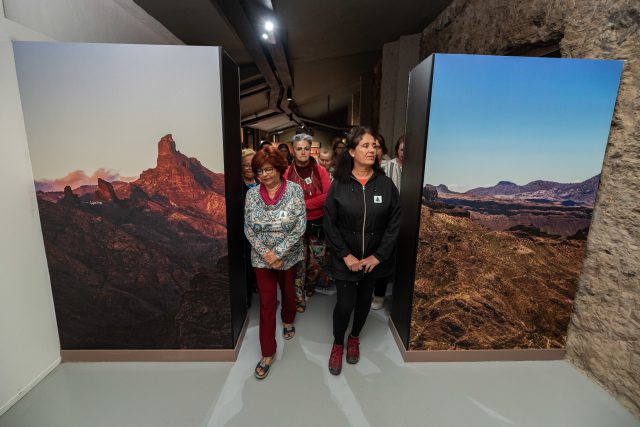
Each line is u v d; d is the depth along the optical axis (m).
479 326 1.75
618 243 1.49
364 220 1.51
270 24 4.01
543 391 1.57
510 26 2.26
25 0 1.47
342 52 5.91
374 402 1.49
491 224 1.63
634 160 1.41
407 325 1.74
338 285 1.60
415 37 4.60
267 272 1.61
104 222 1.59
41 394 1.52
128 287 1.67
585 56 1.62
